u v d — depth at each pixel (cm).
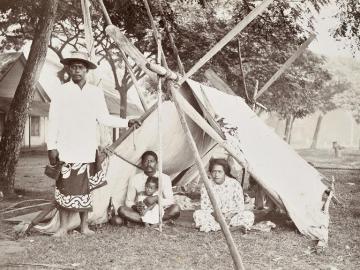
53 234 618
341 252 559
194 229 674
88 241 583
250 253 545
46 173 598
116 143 673
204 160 950
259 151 743
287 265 502
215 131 686
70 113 598
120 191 713
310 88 2698
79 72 611
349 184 1348
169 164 852
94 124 620
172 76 592
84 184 604
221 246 574
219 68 1905
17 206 877
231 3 1683
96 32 2052
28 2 1656
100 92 636
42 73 3112
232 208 680
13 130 1037
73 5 1855
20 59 2794
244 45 1795
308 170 797
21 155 2634
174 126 758
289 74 2402
